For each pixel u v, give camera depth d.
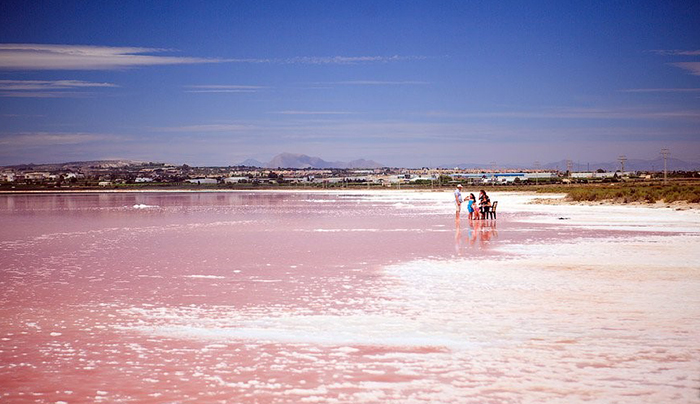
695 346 9.15
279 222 40.19
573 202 63.91
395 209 59.47
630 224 33.06
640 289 13.74
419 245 23.98
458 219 41.06
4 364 8.62
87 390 7.60
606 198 63.06
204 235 30.20
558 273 16.27
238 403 7.14
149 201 98.81
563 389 7.44
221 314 11.63
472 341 9.55
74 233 32.41
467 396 7.27
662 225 32.09
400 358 8.76
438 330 10.25
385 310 11.85
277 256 20.81
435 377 7.94
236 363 8.62
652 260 18.59
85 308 12.24
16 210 66.50
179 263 19.14
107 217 49.66
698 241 24.03
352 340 9.71
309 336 9.98
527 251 21.44
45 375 8.16
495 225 34.34
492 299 12.81
